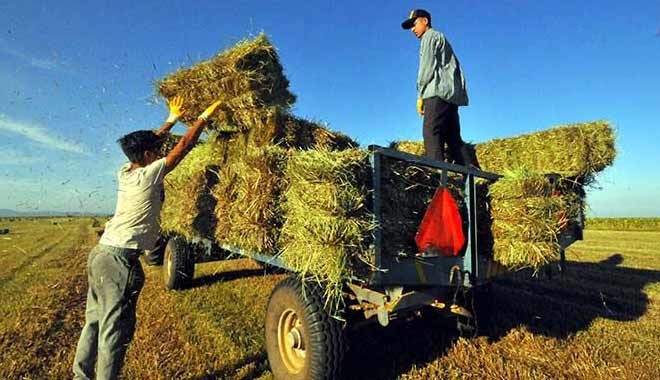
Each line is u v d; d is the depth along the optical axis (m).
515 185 3.22
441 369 3.18
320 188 2.49
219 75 4.16
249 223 3.29
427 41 4.30
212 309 4.80
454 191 3.33
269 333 3.11
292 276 3.06
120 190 2.74
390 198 2.95
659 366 3.26
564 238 3.91
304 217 2.55
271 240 3.14
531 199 3.20
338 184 2.48
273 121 4.22
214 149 4.82
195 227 4.82
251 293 5.55
